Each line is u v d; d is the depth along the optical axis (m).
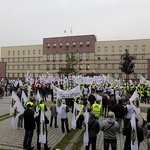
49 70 80.69
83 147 9.53
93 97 17.14
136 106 11.50
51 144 9.85
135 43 71.44
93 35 75.88
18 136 10.98
